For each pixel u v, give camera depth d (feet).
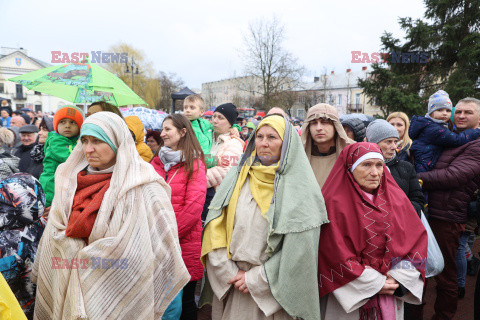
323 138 8.14
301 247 5.76
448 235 9.88
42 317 5.75
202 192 8.25
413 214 6.71
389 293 5.98
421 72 53.21
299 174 6.41
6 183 6.48
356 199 6.37
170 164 8.42
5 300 4.54
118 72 69.51
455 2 52.13
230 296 6.68
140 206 5.45
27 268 6.64
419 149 10.65
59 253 5.44
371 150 6.29
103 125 5.52
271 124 6.64
